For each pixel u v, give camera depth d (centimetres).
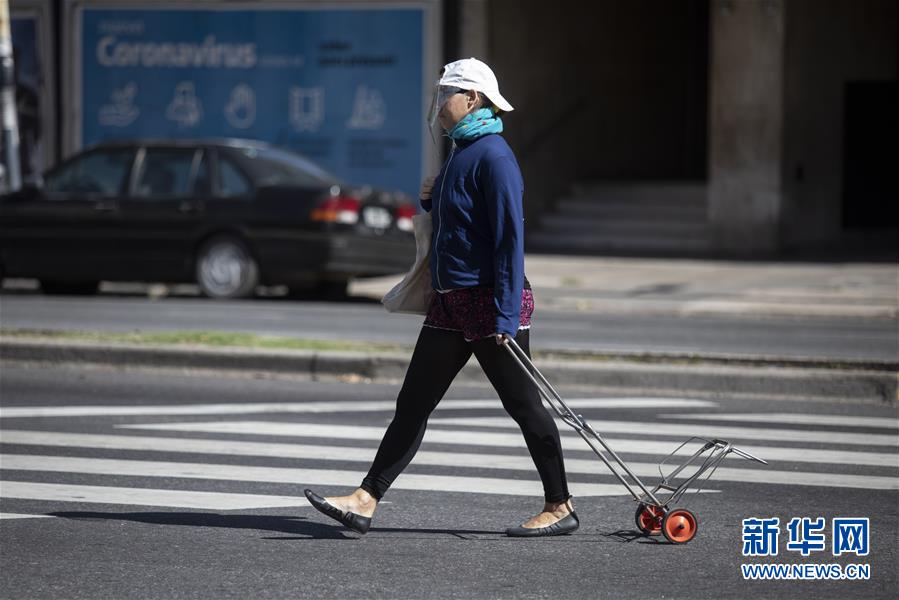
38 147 7338
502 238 1650
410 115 7038
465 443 2370
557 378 2961
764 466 2197
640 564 1630
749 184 6769
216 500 1950
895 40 7306
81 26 7238
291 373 3052
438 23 6988
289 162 4947
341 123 7094
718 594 1512
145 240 4834
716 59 6794
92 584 1534
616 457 1734
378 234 4762
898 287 5191
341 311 4497
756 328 4131
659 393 2905
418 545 1714
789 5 6719
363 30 7044
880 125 7275
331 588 1523
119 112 7256
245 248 4766
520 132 7275
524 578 1566
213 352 3089
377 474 1733
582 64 7738
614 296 4912
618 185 7544
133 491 1998
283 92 7125
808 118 6925
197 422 2539
